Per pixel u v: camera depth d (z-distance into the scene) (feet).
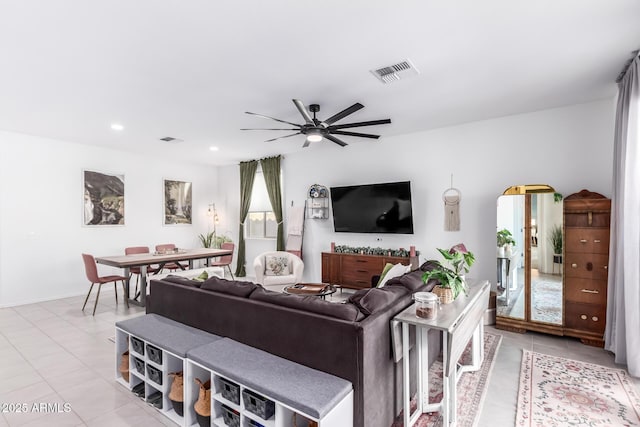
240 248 23.61
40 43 7.67
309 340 6.21
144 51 8.13
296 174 20.81
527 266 11.98
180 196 23.13
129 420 7.02
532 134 13.21
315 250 20.13
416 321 6.32
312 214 20.01
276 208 21.38
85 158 18.20
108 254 19.19
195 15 6.70
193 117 13.37
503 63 9.01
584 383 8.40
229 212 25.13
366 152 17.87
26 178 16.10
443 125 15.02
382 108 12.64
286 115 13.16
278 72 9.39
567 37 7.70
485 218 14.28
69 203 17.56
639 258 8.57
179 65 8.89
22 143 15.97
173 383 7.11
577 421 6.86
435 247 15.67
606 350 10.45
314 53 8.35
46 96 11.00
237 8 6.49
